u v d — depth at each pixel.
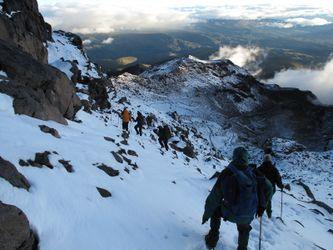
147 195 10.39
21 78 13.90
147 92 160.00
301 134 155.62
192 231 8.45
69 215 6.83
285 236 10.59
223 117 154.75
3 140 8.35
